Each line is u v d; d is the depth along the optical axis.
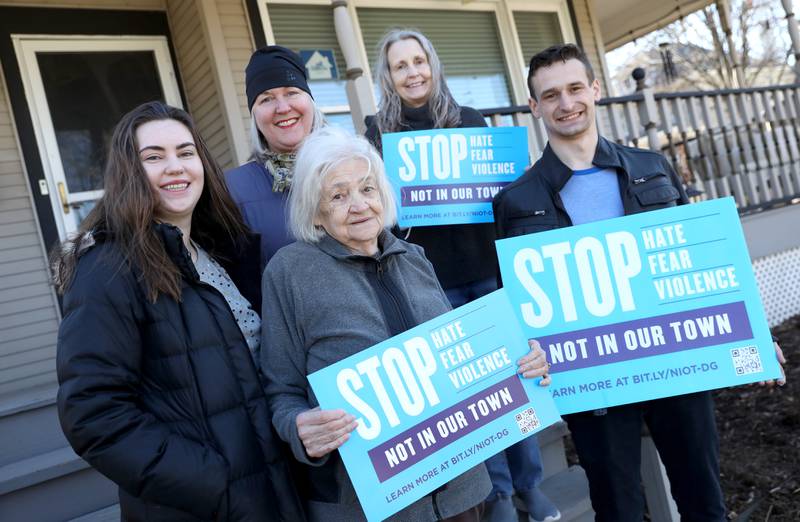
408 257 1.70
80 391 1.26
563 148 2.05
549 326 1.91
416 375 1.52
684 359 1.85
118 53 5.02
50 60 4.73
